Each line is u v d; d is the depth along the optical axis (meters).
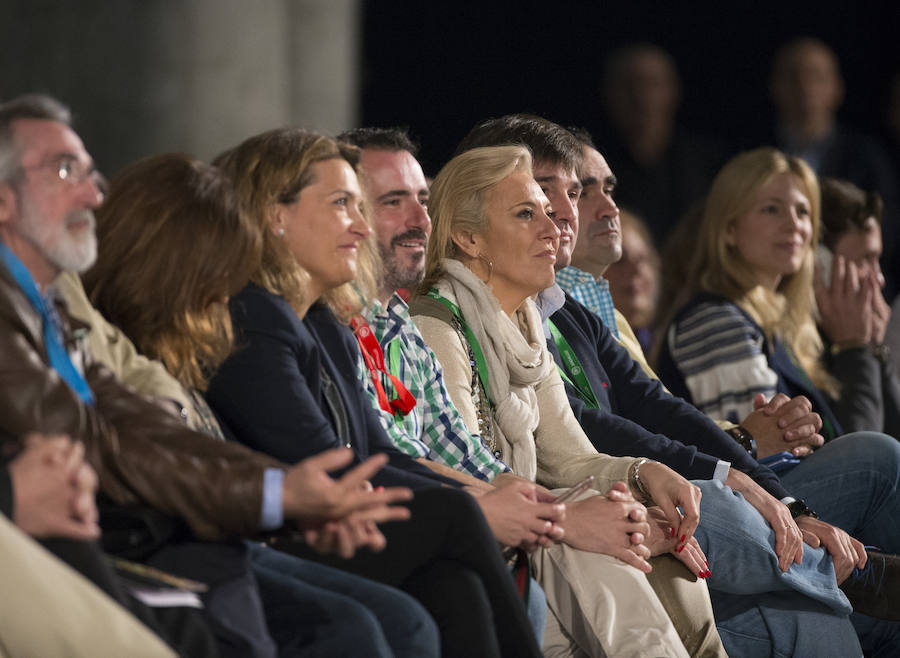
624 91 22.17
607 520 8.60
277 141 8.65
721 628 9.93
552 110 22.66
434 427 9.68
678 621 9.12
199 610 6.45
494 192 10.25
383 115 22.23
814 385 14.27
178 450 6.85
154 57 15.66
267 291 8.34
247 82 16.39
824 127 23.05
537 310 10.74
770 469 11.33
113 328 7.70
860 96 24.45
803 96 22.89
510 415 9.98
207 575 6.70
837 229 15.43
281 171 8.53
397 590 7.12
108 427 6.80
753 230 13.93
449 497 7.40
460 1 22.17
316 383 8.41
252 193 8.52
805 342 14.33
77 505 6.03
